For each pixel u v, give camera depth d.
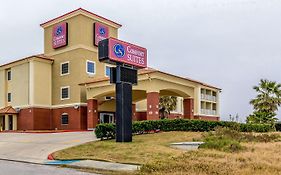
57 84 42.53
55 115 42.06
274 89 48.72
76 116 39.75
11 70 44.09
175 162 12.30
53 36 43.53
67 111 40.81
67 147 20.27
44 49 44.78
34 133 33.09
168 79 33.44
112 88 35.47
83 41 40.94
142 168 12.09
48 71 42.91
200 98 47.19
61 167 14.13
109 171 12.66
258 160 12.52
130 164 14.10
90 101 37.59
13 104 43.31
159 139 22.44
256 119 47.69
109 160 15.20
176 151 16.86
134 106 46.12
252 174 10.29
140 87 32.44
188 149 17.75
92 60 41.75
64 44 41.81
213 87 51.59
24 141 25.78
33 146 22.38
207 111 49.84
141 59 24.38
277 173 10.34
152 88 31.48
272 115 48.31
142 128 25.73
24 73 42.00
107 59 21.72
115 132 23.30
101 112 41.69
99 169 13.13
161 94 38.91
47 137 27.84
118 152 17.03
